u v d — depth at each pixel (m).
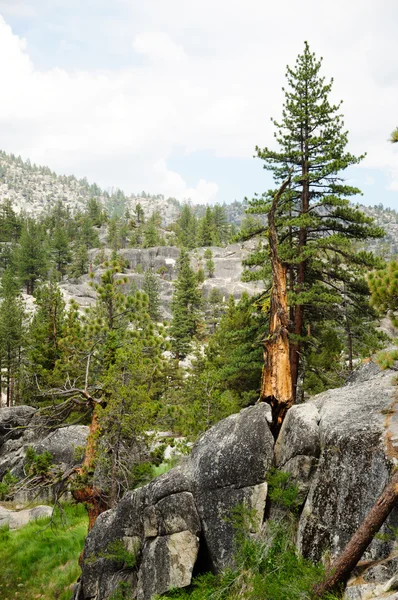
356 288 21.88
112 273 20.53
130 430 17.55
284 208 22.14
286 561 9.40
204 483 11.80
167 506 11.84
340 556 7.78
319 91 21.83
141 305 20.11
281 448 11.35
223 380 28.55
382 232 20.42
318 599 7.81
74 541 19.47
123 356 17.52
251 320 31.80
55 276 123.69
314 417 10.88
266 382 13.36
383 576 7.35
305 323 23.59
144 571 11.77
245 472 11.25
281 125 22.39
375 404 10.52
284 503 10.19
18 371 46.00
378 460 8.56
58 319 34.28
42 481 18.22
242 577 9.81
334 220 21.58
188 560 11.23
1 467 26.69
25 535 20.66
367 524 7.46
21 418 20.77
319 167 22.03
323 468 9.84
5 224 149.50
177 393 35.22
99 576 13.16
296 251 21.41
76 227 189.50
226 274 119.31
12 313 49.84
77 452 18.58
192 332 77.44
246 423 12.00
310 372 26.28
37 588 17.22
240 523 10.73
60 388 19.03
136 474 18.69
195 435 21.34
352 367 27.45
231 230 172.88
